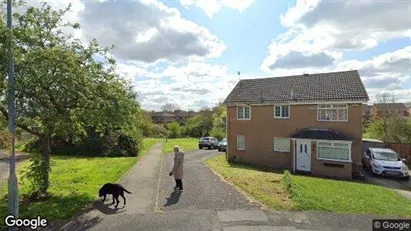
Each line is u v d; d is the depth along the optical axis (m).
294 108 24.86
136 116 12.93
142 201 10.95
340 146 22.06
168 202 10.72
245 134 27.61
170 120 93.12
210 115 67.25
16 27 9.82
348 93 22.72
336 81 25.02
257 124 26.91
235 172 17.39
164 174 16.58
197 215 9.33
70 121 10.55
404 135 35.81
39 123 10.28
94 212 9.77
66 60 9.98
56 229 8.38
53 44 10.64
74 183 14.02
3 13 9.95
